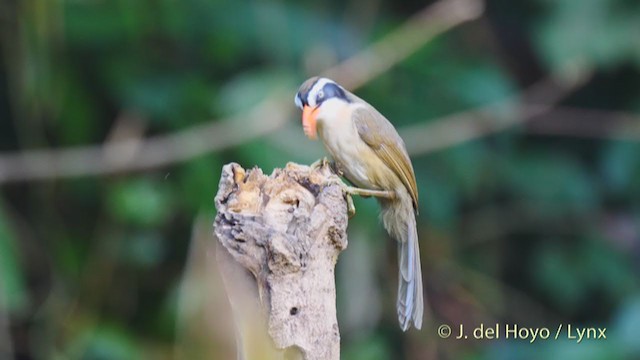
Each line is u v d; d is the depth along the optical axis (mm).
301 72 13148
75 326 12680
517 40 14648
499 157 14281
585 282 14516
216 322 8336
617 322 13227
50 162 12664
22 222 12953
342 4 13680
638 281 14484
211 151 12461
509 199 14469
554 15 13844
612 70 14469
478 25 14531
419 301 8398
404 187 8625
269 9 13305
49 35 12516
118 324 12773
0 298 11703
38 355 12625
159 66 13195
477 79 13891
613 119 14492
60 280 12820
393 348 13578
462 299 14023
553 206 14508
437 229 13938
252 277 6074
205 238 10891
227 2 13258
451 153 13711
